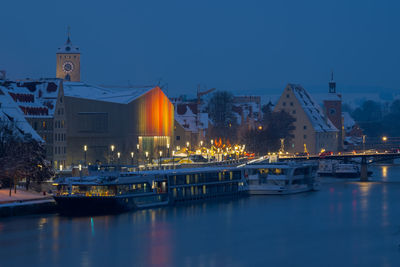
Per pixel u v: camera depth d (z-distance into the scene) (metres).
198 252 161.50
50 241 168.25
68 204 198.25
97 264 152.00
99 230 179.25
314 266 151.38
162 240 171.38
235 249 164.12
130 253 159.75
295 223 193.38
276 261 155.00
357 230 184.62
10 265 151.25
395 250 163.62
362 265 152.00
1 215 188.38
